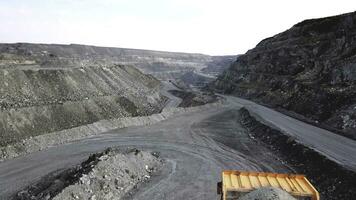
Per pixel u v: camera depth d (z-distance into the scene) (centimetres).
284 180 1488
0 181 2156
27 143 2836
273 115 4478
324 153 2430
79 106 3791
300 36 7312
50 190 1814
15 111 3030
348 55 4806
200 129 4003
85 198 1750
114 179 1988
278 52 7400
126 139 3406
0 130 2769
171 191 2020
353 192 1795
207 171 2430
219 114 5197
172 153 2942
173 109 5200
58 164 2519
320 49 5903
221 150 3042
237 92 8119
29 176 2253
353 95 3656
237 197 1366
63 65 5150
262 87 7119
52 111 3416
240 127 4134
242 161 2681
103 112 4056
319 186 2050
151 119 4394
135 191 1995
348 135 3106
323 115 3834
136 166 2280
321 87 4397
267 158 2752
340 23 6022
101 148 3009
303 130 3375
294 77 5816
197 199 1909
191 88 11400
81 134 3378
